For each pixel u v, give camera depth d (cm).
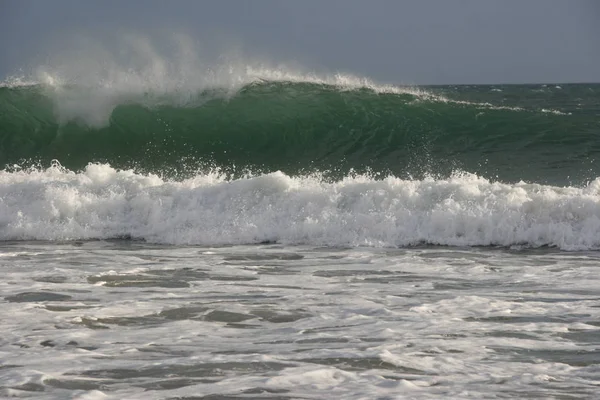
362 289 3189
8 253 4172
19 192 5184
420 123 7600
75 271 3591
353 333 2442
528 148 7331
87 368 2072
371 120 7606
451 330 2467
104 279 3397
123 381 1966
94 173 5344
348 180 5172
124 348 2270
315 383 1941
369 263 3888
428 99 7844
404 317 2650
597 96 14375
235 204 4931
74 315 2684
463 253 4222
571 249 4356
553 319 2620
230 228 4722
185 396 1855
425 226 4609
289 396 1850
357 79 8019
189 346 2295
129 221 4941
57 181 5262
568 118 7675
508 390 1895
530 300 2948
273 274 3562
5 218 4953
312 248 4397
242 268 3728
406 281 3384
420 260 3978
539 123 7612
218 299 2973
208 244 4591
